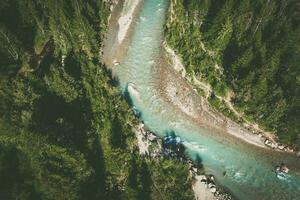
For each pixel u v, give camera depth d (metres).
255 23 78.31
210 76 84.56
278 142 79.75
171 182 74.38
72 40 89.31
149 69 90.69
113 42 94.69
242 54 78.94
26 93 76.44
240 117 81.81
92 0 96.12
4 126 69.88
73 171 67.81
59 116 76.62
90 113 80.69
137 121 83.00
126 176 73.62
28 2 86.00
